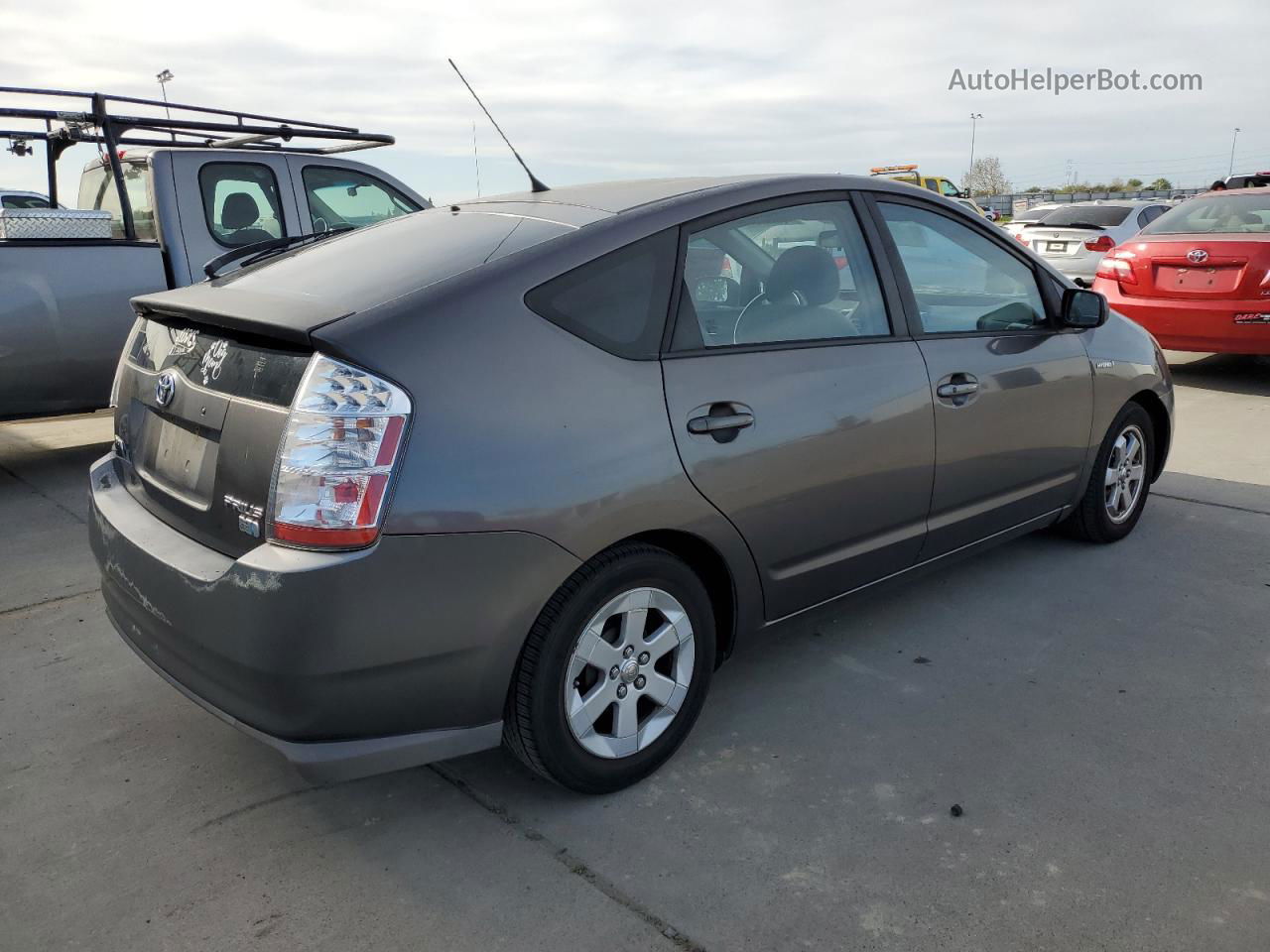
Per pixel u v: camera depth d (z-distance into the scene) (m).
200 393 2.41
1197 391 7.82
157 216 5.85
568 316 2.43
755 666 3.33
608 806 2.57
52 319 5.39
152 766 2.79
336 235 3.36
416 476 2.12
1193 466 5.62
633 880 2.29
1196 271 7.49
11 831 2.49
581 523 2.33
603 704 2.52
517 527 2.23
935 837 2.42
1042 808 2.52
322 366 2.13
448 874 2.32
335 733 2.18
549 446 2.30
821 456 2.86
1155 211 12.38
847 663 3.34
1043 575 4.05
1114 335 4.19
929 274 3.35
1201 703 3.04
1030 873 2.28
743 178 3.02
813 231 3.05
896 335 3.17
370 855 2.39
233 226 6.12
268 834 2.47
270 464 2.14
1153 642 3.46
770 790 2.62
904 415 3.11
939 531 3.38
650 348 2.54
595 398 2.40
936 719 2.97
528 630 2.32
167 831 2.49
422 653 2.19
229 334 2.42
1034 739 2.85
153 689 3.22
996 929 2.11
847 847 2.39
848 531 3.03
